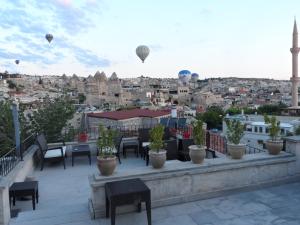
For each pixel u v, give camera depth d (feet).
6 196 13.79
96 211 12.61
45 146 24.91
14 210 15.16
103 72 311.68
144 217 12.60
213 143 23.09
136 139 29.55
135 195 11.22
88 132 34.55
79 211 13.64
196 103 348.18
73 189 18.85
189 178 14.37
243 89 498.69
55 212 13.60
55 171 22.95
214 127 153.58
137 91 329.72
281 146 16.85
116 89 305.53
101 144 13.76
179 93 381.81
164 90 391.86
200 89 468.75
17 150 20.51
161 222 12.13
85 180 20.68
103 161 12.97
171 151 21.12
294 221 12.00
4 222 13.32
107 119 57.16
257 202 14.16
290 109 165.27
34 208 15.42
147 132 27.81
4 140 36.76
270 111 192.03
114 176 13.00
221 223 11.95
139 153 27.86
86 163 25.41
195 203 14.19
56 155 23.52
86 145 27.17
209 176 14.83
